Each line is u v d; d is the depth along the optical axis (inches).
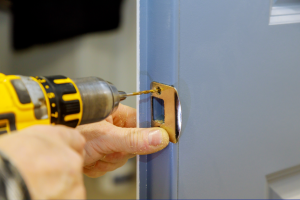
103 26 47.7
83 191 9.5
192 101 14.9
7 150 8.2
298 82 18.0
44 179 8.4
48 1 45.4
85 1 46.3
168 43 13.9
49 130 9.8
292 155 19.5
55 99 12.4
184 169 15.9
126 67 49.2
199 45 14.3
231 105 16.2
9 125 11.4
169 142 15.5
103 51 48.8
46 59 48.5
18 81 11.8
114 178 44.6
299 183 20.1
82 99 13.3
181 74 14.2
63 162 8.9
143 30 15.3
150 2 14.6
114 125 18.8
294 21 16.8
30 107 11.6
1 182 7.6
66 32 47.5
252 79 16.4
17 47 46.8
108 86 14.4
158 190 17.2
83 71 49.6
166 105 15.0
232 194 17.9
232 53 15.3
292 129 18.8
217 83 15.4
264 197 19.3
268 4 15.6
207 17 14.1
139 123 16.8
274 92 17.4
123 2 46.5
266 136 18.0
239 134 17.0
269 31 16.0
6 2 43.5
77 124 13.8
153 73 15.4
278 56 16.8
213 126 16.0
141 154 16.8
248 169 18.0
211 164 16.6
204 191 16.9
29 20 45.6
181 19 13.5
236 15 14.8
